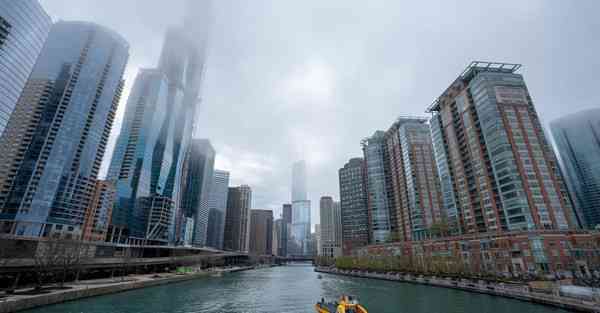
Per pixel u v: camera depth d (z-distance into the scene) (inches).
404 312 1915.6
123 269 3986.2
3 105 4303.6
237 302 2436.0
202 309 2097.7
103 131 6697.8
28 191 5423.2
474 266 3654.0
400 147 7608.3
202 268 7623.0
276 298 2684.5
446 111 5777.6
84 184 6058.1
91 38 6939.0
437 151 6038.4
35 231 5270.7
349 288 3437.5
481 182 4699.8
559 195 3991.1
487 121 4601.4
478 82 4845.0
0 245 2551.7
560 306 1800.0
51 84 6254.9
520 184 4030.5
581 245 3280.0
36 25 4840.1
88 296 2278.5
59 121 6018.7
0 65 4254.4
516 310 1833.2
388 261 5295.3
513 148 4232.3
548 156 4227.4
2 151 5629.9
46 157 5713.6
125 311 1897.1
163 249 5802.2
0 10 4256.9
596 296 1694.1
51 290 2153.1
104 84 6835.6
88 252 3531.0
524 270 3395.7
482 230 4658.0
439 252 4648.1
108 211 6481.3
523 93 4621.1
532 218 3850.9
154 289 3117.6
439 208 6520.7
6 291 2052.2
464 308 1962.4
